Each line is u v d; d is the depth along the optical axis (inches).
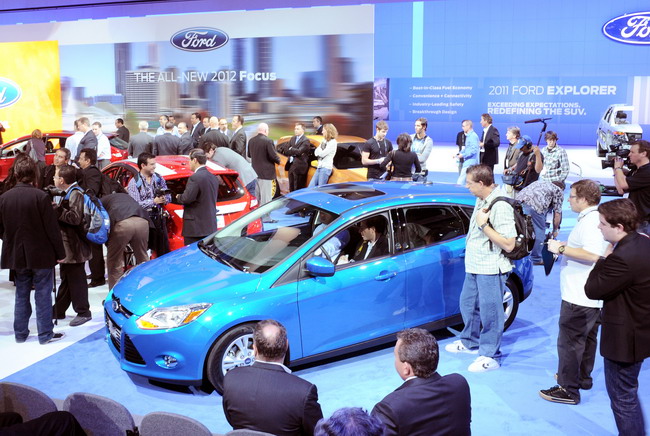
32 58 654.5
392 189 238.2
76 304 253.3
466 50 903.7
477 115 880.9
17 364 217.6
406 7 919.7
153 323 186.2
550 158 392.8
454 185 252.2
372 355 221.1
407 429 113.0
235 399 127.1
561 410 183.8
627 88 812.0
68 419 115.3
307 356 201.0
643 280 144.1
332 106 574.9
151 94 625.9
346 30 559.8
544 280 307.4
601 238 171.3
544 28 860.0
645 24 807.7
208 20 594.9
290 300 194.4
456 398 117.3
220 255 216.2
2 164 550.0
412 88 907.4
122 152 583.5
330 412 183.2
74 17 700.0
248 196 330.6
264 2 618.5
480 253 206.5
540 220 319.6
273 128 593.0
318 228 212.1
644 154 247.1
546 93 842.8
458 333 241.8
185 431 117.8
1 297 290.8
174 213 308.8
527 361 217.6
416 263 214.4
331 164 437.4
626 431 153.6
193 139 533.0
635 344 146.8
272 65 583.8
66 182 242.8
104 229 246.5
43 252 226.5
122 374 209.6
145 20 614.5
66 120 657.0
